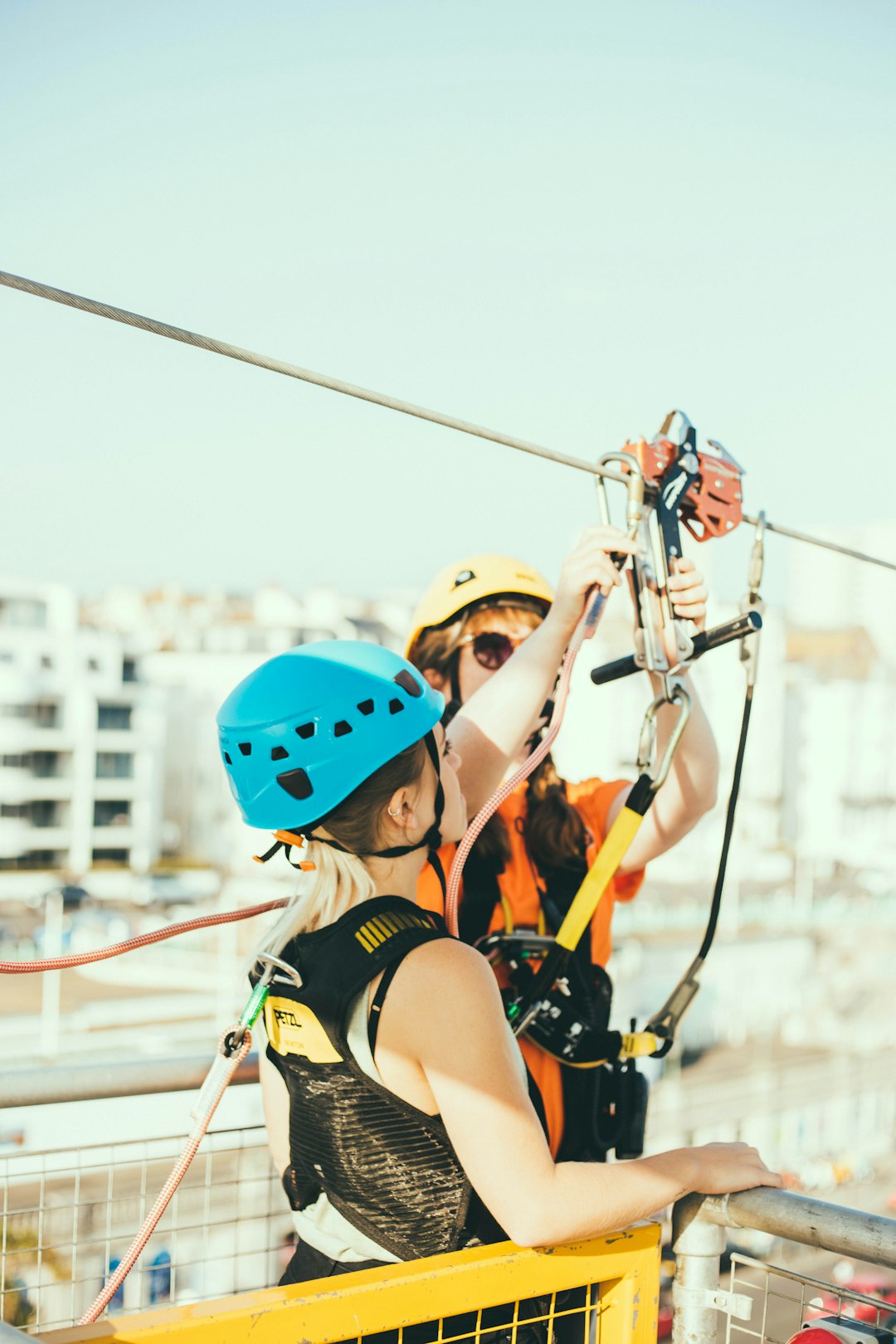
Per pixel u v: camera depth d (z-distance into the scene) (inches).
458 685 91.0
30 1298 73.3
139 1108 442.6
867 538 3941.9
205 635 3142.2
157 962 2132.1
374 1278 51.5
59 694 2765.7
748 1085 1793.8
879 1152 1791.3
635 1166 58.0
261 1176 82.0
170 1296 78.0
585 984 75.0
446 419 66.7
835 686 3329.2
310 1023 56.5
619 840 73.1
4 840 2696.9
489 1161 53.3
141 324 54.0
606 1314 59.9
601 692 2751.0
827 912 2706.7
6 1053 1587.1
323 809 58.6
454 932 65.4
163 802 2992.1
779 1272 60.3
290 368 59.7
